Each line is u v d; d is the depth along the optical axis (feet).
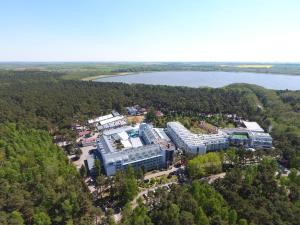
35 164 574.56
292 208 412.57
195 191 456.04
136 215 402.11
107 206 486.79
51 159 590.96
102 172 617.21
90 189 547.08
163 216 392.06
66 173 537.24
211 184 507.71
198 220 389.39
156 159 644.27
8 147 619.67
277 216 391.04
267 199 442.91
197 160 588.91
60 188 483.10
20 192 455.22
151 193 486.79
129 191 481.87
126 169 580.71
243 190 471.62
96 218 443.32
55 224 415.03
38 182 486.79
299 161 612.29
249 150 653.30
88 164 643.45
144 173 606.96
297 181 517.55
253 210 400.67
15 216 391.65
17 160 573.74
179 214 397.60
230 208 419.54
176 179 589.32
